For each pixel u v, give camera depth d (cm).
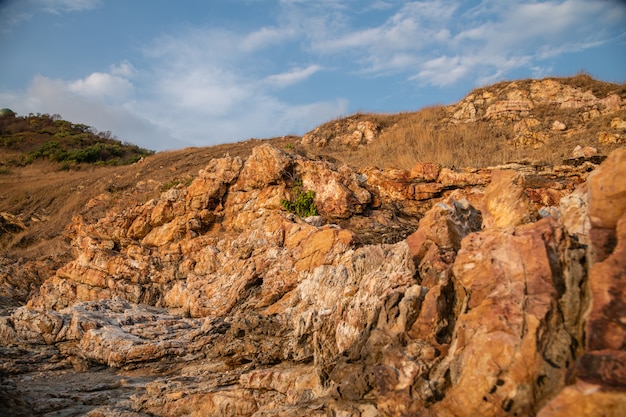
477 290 716
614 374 502
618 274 577
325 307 1184
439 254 871
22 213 3756
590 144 2191
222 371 1271
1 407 1141
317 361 998
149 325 1691
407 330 788
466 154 2409
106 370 1491
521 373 614
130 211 2412
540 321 627
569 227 746
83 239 2406
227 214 2266
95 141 6719
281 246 1780
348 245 1552
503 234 724
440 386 695
